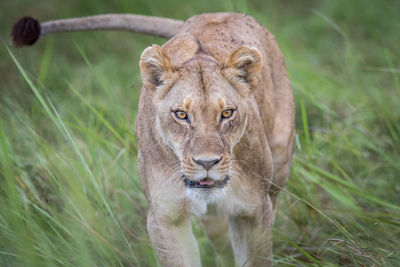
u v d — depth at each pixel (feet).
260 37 31.50
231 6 43.14
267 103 29.48
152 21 33.91
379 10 63.10
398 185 34.60
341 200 31.37
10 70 43.11
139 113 26.99
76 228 26.99
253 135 25.71
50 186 32.22
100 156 34.65
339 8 64.90
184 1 56.90
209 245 33.53
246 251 27.02
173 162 25.08
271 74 31.35
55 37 58.59
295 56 47.55
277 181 30.73
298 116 42.68
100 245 27.14
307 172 32.27
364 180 35.53
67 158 30.14
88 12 61.72
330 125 40.55
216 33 28.99
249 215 26.37
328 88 44.70
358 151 37.65
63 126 26.71
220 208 26.22
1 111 33.99
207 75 24.07
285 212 32.99
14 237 25.55
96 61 55.62
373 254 26.55
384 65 52.49
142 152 26.43
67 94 45.62
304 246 30.27
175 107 23.84
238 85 24.75
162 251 26.11
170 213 25.85
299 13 67.97
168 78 24.36
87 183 30.42
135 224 33.09
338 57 54.85
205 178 23.77
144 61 24.54
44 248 25.44
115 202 33.37
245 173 25.63
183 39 26.68
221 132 23.73
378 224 30.17
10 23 61.31
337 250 27.76
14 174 30.14
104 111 39.91
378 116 40.47
